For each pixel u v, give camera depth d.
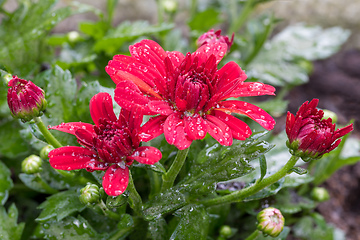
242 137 0.26
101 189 0.29
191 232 0.29
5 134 0.36
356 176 0.43
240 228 0.36
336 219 0.40
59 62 0.39
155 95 0.27
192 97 0.26
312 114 0.27
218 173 0.29
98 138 0.26
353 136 0.45
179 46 0.46
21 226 0.33
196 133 0.26
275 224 0.30
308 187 0.38
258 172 0.33
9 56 0.38
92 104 0.27
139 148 0.26
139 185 0.34
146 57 0.27
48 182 0.33
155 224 0.30
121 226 0.29
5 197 0.33
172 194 0.29
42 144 0.33
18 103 0.28
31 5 0.39
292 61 0.47
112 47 0.42
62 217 0.30
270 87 0.27
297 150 0.27
